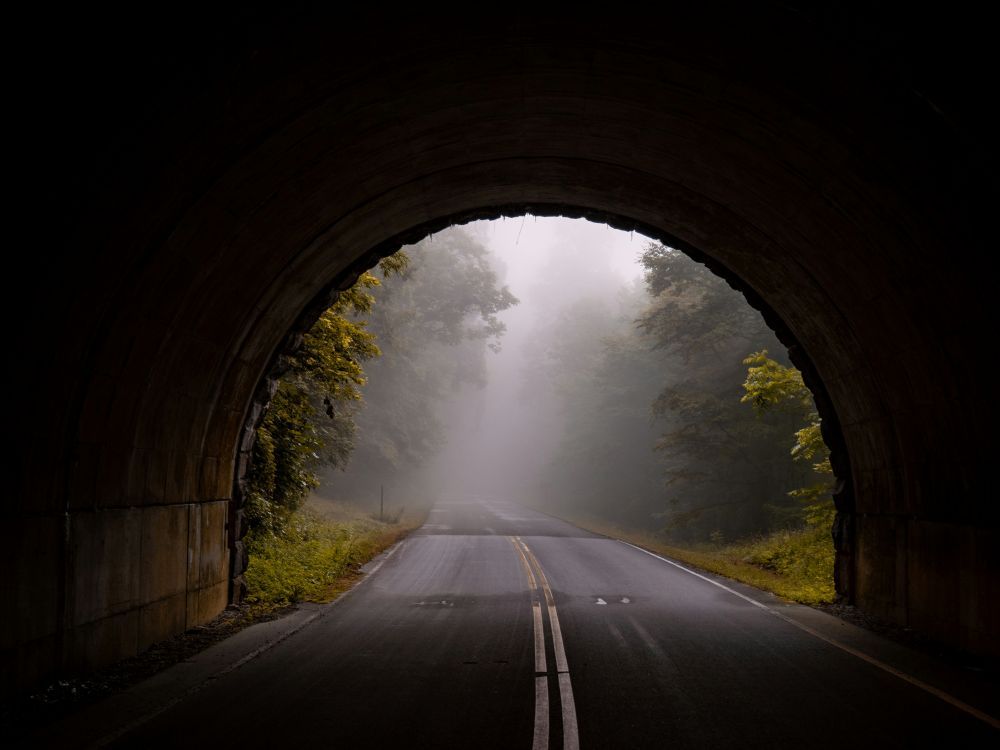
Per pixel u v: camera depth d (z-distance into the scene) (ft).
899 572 34.86
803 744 18.25
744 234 37.65
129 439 26.81
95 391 24.04
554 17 23.82
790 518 96.73
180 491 31.91
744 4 21.68
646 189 38.29
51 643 22.24
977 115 20.47
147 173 21.86
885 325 32.24
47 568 22.03
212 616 35.55
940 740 18.57
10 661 20.34
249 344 36.14
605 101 29.76
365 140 29.40
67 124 18.26
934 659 27.63
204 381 32.32
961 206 23.91
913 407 32.45
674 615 36.63
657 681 24.11
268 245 31.60
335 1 21.01
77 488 23.68
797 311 40.19
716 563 60.08
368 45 23.73
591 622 34.60
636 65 26.61
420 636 31.27
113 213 21.68
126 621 26.86
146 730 19.02
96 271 22.22
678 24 23.66
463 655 27.76
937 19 18.39
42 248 19.74
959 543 29.45
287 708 20.99
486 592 44.27
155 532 29.30
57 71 17.04
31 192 18.56
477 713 20.58
